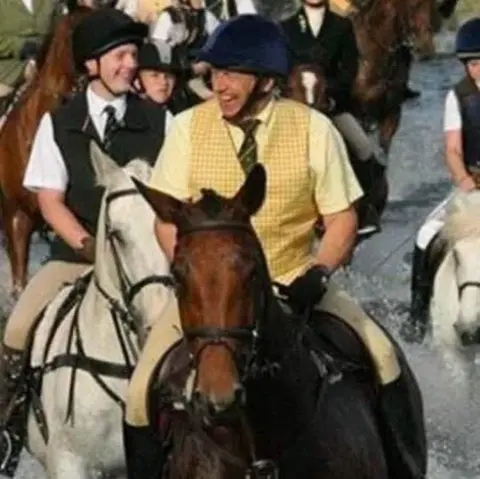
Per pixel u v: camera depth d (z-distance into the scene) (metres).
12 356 9.71
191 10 17.44
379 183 16.30
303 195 7.96
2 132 15.03
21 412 9.69
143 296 8.93
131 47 9.96
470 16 29.38
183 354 7.74
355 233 8.07
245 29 7.81
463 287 12.05
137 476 8.11
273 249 7.98
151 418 7.98
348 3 22.34
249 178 7.17
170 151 7.99
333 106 16.30
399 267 16.47
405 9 20.62
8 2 17.25
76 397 9.30
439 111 25.33
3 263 17.08
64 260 10.01
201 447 7.45
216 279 6.94
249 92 7.84
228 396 6.85
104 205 9.13
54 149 9.85
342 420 7.72
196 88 14.99
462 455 11.89
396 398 8.20
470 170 13.24
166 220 7.18
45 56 15.26
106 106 9.92
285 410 7.42
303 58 15.69
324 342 8.02
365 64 20.25
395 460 8.30
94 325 9.33
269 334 7.32
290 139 7.93
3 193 15.09
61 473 9.35
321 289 7.83
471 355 12.26
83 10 14.78
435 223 12.98
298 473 7.52
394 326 13.98
